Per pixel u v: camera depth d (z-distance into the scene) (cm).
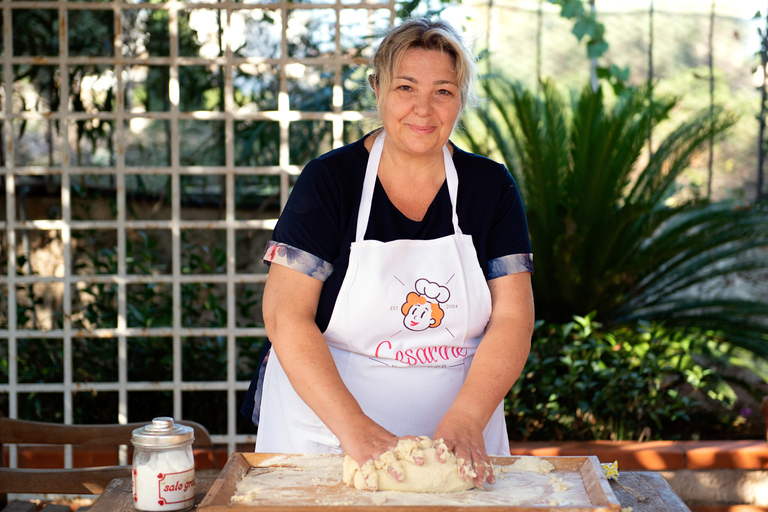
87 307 379
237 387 325
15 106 411
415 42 146
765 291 520
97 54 416
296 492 125
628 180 428
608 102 632
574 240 402
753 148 591
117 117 312
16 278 316
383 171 161
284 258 154
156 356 384
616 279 423
